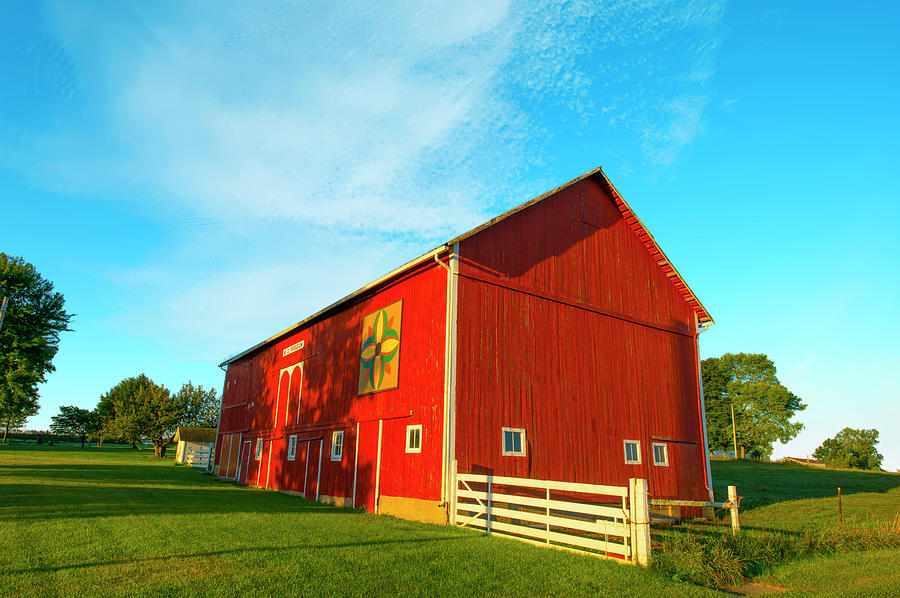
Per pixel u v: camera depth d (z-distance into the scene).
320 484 21.14
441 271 16.31
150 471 34.38
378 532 11.56
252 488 26.64
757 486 30.25
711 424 68.19
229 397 35.69
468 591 7.18
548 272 18.41
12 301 37.81
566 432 17.25
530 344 17.17
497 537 11.43
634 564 8.88
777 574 8.74
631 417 19.38
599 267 20.20
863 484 31.22
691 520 18.14
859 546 11.14
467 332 15.68
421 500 14.88
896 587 7.70
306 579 7.37
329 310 22.81
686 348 22.55
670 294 22.69
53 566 7.67
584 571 8.36
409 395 16.69
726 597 7.37
